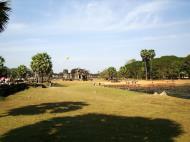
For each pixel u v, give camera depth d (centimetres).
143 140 1311
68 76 17912
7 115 2012
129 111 2252
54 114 2066
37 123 1705
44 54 9162
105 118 1903
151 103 2800
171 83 12112
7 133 1441
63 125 1642
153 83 12169
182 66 14512
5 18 1717
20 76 11550
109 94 4047
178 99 3088
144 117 1964
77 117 1934
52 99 3178
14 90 4066
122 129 1545
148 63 15262
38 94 3806
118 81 13938
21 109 2328
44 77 10719
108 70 16400
